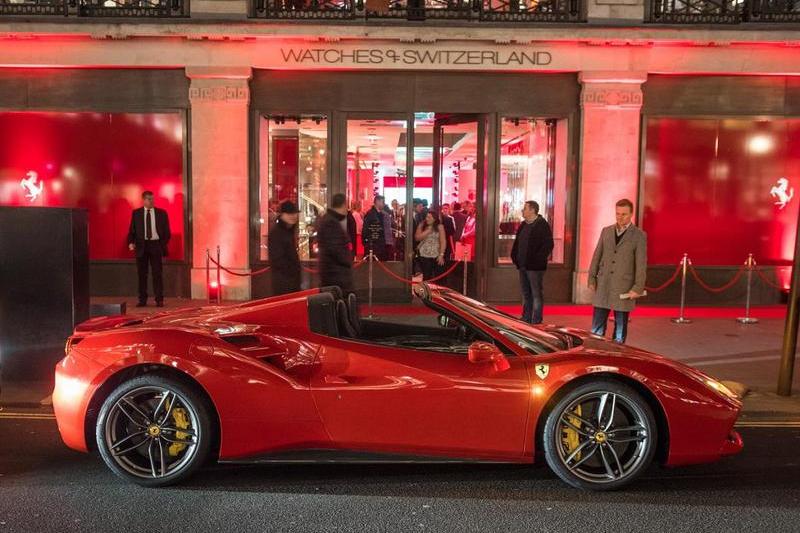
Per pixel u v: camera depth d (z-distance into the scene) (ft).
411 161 40.34
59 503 13.11
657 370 14.17
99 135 39.58
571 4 38.78
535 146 40.86
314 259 40.96
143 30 37.58
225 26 37.76
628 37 38.11
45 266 21.54
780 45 38.73
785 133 40.40
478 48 38.73
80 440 14.07
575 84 39.88
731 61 38.96
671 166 40.37
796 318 21.67
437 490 13.94
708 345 29.40
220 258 39.45
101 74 39.17
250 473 14.75
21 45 37.96
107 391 14.15
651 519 12.68
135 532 11.86
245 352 14.17
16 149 39.47
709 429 14.08
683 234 40.78
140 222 36.45
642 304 40.55
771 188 40.65
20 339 21.62
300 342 14.33
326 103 39.88
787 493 14.12
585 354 14.38
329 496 13.56
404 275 40.81
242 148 39.09
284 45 38.47
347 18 38.17
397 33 38.14
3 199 39.73
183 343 13.96
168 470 13.87
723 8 38.65
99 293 40.29
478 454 13.97
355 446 13.92
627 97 39.09
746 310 37.50
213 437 14.10
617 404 14.16
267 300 16.30
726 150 40.45
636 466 13.93
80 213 22.35
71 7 37.99
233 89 38.70
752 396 21.93
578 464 13.98
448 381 13.78
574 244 40.55
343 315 15.24
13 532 11.82
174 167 39.81
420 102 39.96
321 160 40.68
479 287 41.16
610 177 39.65
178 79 39.29
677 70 39.04
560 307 38.75
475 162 42.06
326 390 13.82
